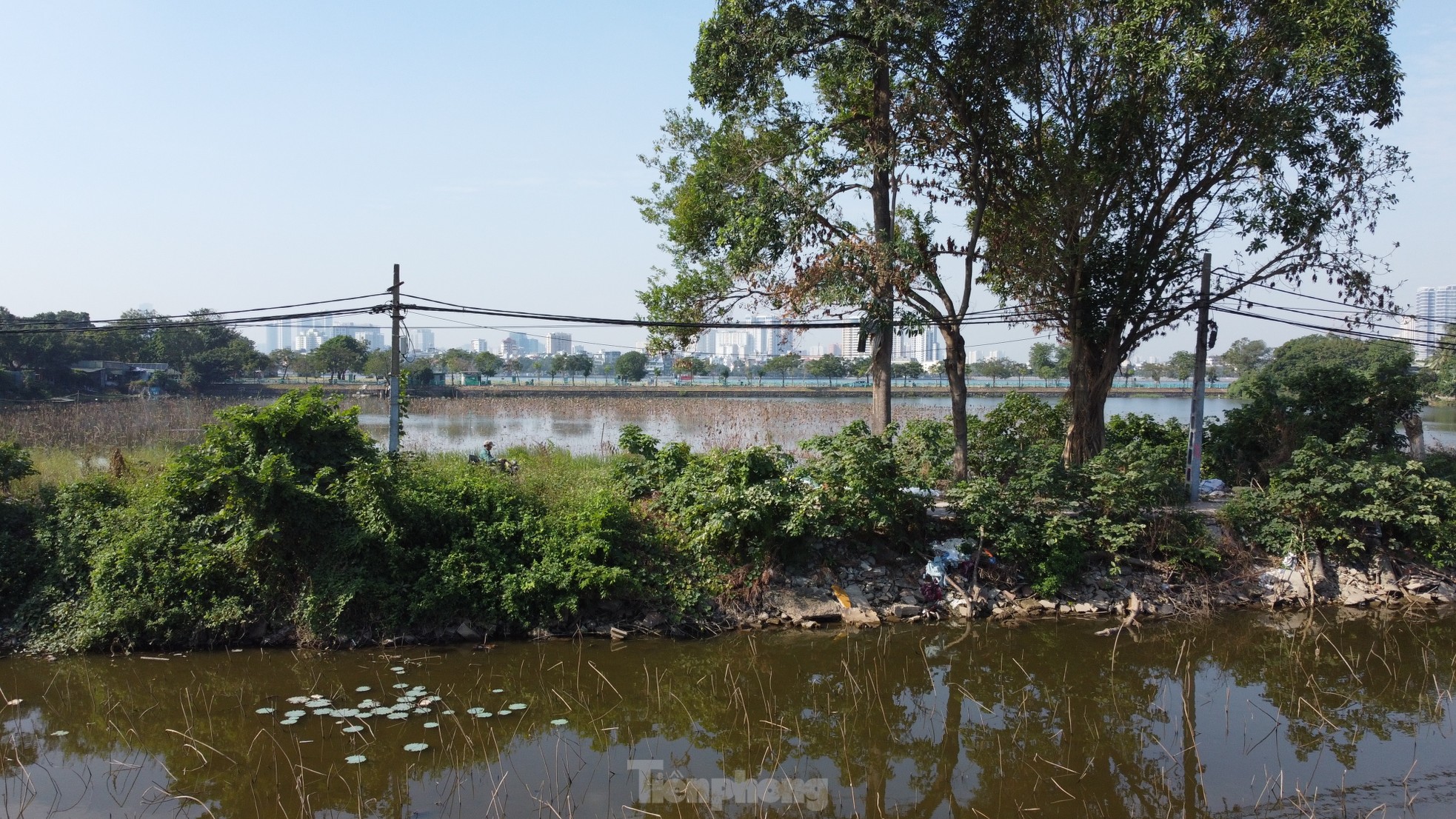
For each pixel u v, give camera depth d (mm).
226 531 13125
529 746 9641
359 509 13445
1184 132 16984
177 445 21141
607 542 13750
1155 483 15727
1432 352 37156
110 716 10375
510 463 17781
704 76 17250
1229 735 10070
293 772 8867
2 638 12492
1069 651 13078
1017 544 14977
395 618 12859
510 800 8375
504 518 13977
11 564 13148
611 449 22375
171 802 8344
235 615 12609
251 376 61781
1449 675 12203
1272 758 9445
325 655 12453
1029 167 17922
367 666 12008
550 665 12172
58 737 9875
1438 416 49750
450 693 11125
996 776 9016
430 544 13680
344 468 14344
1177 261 18344
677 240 20016
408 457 15766
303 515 13023
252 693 11016
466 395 54062
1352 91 16000
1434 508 15938
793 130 18266
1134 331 19281
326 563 13109
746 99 17672
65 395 43156
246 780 8750
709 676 11867
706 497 14633
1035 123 17391
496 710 10578
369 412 38094
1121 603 15133
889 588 14867
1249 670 12391
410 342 16875
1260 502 16656
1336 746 9781
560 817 8039
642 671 12016
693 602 13828
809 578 14750
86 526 13445
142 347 52500
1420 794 8570
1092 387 19250
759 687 11484
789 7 16609
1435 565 15953
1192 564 15781
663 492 15852
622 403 40625
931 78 17062
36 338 43156
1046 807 8336
